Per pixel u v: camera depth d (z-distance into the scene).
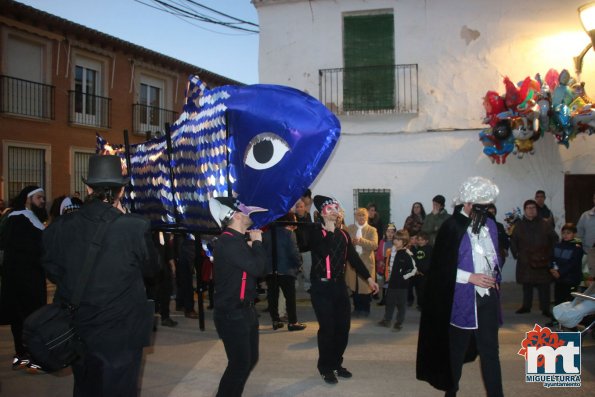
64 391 4.85
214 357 5.92
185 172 5.33
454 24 10.56
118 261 3.20
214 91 5.13
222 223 4.07
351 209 10.95
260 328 7.39
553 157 10.27
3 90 15.07
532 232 7.77
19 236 5.39
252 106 4.79
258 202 4.75
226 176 4.82
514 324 7.25
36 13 15.41
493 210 7.73
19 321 5.35
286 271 7.14
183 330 7.25
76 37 17.09
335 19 11.02
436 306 3.92
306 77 11.15
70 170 17.00
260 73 11.34
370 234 7.87
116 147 7.35
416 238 8.31
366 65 10.98
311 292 5.04
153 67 19.97
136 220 3.32
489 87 10.46
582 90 9.04
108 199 3.42
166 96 20.86
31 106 15.89
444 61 10.62
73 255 3.20
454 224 3.98
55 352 3.08
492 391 3.82
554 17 10.26
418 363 4.05
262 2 11.22
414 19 10.71
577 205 10.27
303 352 6.09
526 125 9.02
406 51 10.77
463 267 3.89
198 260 5.23
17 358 5.45
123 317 3.19
